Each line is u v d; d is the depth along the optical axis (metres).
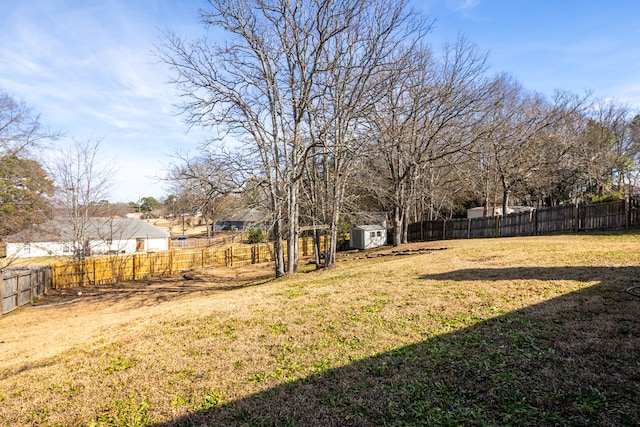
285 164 14.45
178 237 48.16
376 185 18.11
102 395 4.05
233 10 13.68
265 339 5.38
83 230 25.83
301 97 13.47
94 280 21.36
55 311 14.79
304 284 9.98
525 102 30.19
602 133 29.91
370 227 26.19
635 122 30.88
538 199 36.28
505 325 4.81
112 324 8.30
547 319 4.82
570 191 32.88
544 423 2.72
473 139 18.97
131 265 22.69
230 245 27.64
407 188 22.91
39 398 4.16
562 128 28.22
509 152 25.16
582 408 2.83
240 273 22.45
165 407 3.65
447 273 8.77
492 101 28.41
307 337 5.27
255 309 7.19
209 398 3.74
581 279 6.56
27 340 8.96
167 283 20.50
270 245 28.27
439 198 29.25
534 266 8.36
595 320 4.58
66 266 20.42
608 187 30.08
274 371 4.26
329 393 3.59
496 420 2.83
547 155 27.17
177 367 4.64
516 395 3.14
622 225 14.86
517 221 20.17
